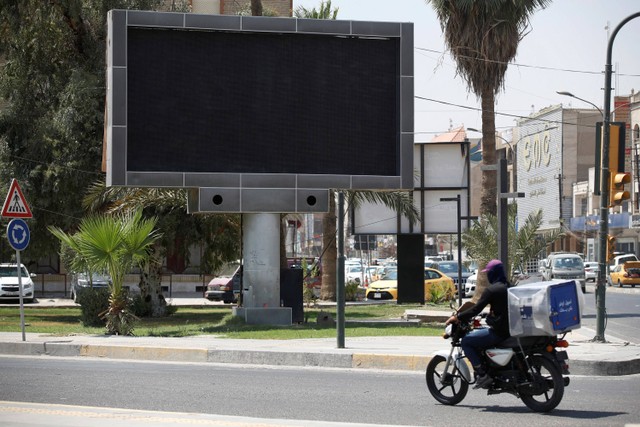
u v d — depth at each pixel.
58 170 34.53
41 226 35.94
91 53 37.28
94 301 29.00
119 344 20.92
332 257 45.19
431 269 46.25
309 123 25.45
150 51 24.77
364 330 24.75
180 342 21.55
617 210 87.75
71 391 14.11
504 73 37.56
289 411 12.12
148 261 31.50
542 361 12.03
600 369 16.55
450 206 41.19
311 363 18.34
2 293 45.81
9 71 37.38
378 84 25.86
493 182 37.97
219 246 33.94
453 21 37.38
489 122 37.91
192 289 58.44
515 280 34.59
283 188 25.28
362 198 35.75
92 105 34.66
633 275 71.69
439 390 12.99
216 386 14.75
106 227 24.42
